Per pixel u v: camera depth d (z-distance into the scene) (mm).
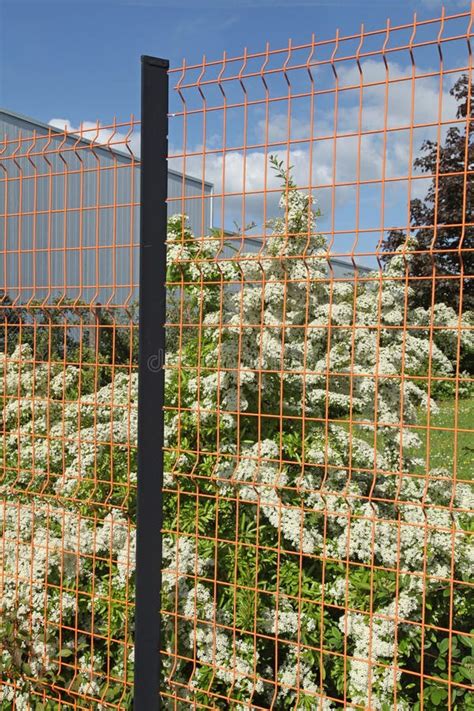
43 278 9438
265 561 2777
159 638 2162
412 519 2547
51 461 3193
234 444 2918
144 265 2127
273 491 2740
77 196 9555
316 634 2633
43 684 2543
